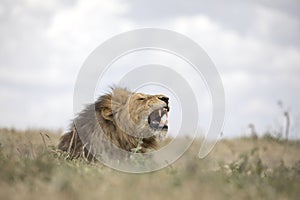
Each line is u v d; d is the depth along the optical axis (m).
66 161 20.06
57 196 14.74
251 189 16.11
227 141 33.41
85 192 15.01
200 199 14.67
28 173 17.12
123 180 16.20
